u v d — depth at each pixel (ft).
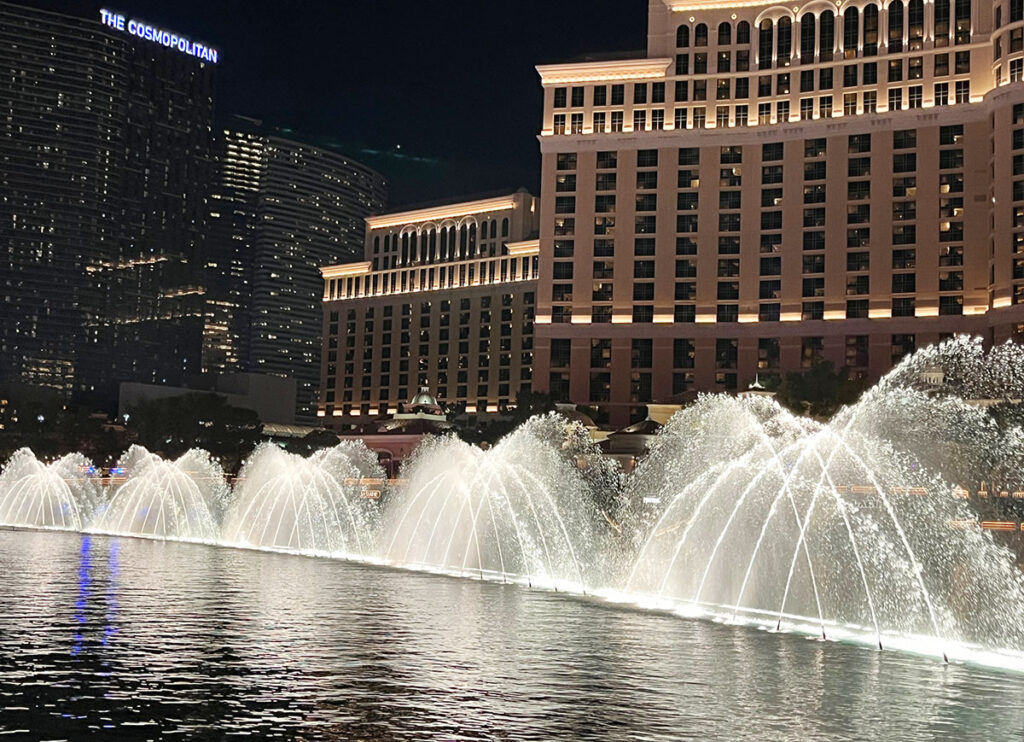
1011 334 507.30
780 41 592.19
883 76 565.94
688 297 591.78
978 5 548.31
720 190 593.42
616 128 612.29
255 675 81.97
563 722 68.54
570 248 613.11
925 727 70.59
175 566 188.55
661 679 86.02
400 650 96.53
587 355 603.26
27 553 212.23
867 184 564.30
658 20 613.11
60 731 63.67
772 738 65.82
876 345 553.23
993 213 524.93
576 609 137.18
